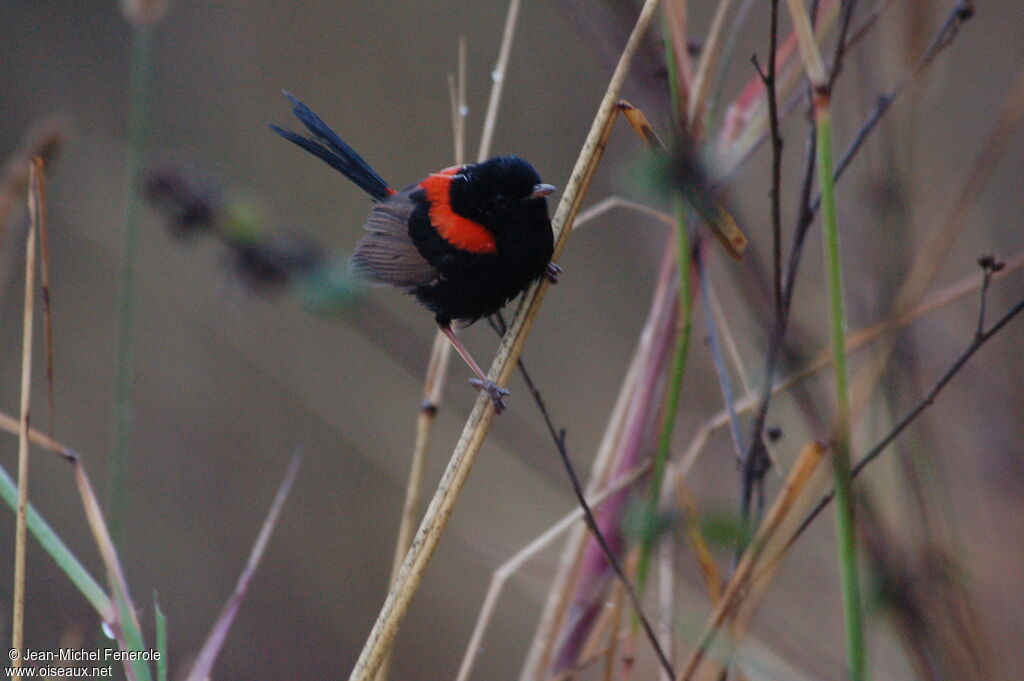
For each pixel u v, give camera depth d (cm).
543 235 852
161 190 946
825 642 1022
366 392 1636
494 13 2033
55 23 2167
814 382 809
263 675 1691
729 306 1207
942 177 1141
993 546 891
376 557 1834
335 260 982
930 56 759
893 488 833
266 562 1822
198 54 2159
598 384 1936
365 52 2103
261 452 1927
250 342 1700
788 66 841
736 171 796
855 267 958
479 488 1381
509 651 1695
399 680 1706
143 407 1941
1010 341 991
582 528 863
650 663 1168
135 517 1839
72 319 2000
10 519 1825
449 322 931
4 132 2117
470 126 2031
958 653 692
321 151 1027
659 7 862
